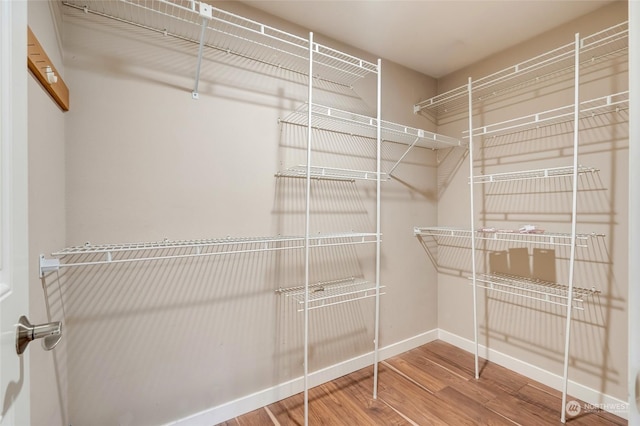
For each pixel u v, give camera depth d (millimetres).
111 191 1276
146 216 1352
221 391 1550
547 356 1858
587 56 1688
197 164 1473
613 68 1595
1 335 453
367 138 2100
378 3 1603
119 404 1305
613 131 1596
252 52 1633
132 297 1333
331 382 1909
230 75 1566
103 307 1274
